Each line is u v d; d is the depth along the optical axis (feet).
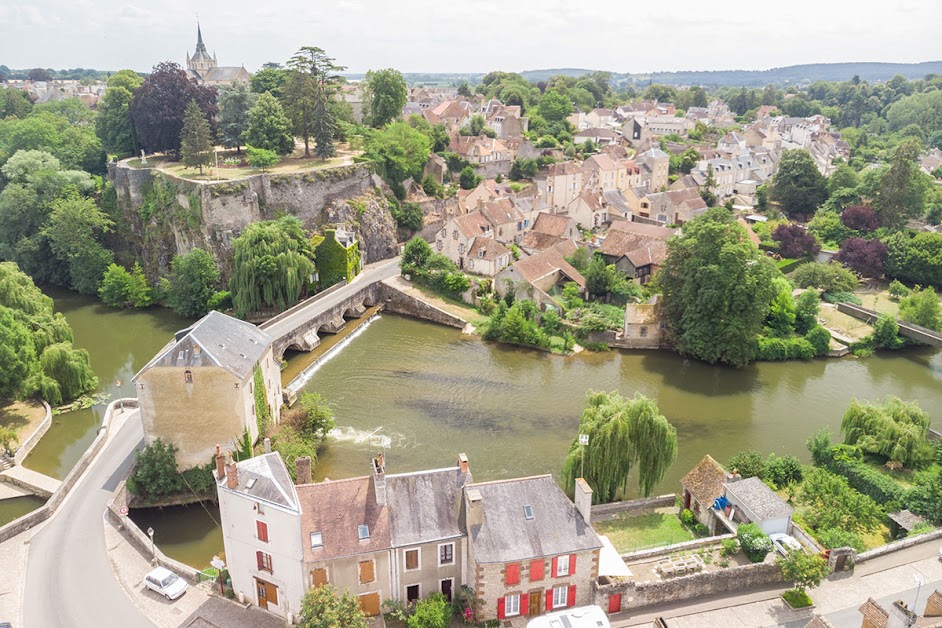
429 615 130.31
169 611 142.00
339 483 140.56
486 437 228.43
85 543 164.76
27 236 386.32
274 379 226.38
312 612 123.24
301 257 333.01
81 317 345.92
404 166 450.71
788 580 147.74
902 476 196.03
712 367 292.20
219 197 349.82
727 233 290.56
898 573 149.89
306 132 434.30
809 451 221.46
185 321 340.39
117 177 395.75
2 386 227.20
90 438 225.97
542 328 315.99
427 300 348.18
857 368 293.02
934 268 373.61
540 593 138.72
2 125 508.94
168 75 419.54
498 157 541.75
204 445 188.03
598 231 449.06
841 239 440.86
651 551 155.74
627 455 175.22
